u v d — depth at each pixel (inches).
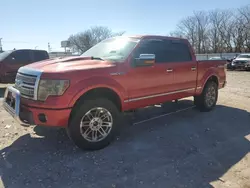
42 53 422.9
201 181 113.0
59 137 163.6
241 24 1979.6
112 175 117.3
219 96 311.4
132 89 158.4
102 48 183.5
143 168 124.0
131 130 179.0
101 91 143.2
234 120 205.8
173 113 224.8
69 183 110.4
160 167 125.3
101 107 142.0
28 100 133.4
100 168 123.6
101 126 144.6
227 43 2119.8
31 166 124.7
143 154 139.6
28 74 136.0
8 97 154.7
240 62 861.2
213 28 2174.0
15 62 386.9
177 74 190.9
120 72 149.6
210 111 233.3
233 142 158.9
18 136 165.2
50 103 126.3
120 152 141.8
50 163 128.0
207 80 224.2
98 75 139.1
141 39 172.4
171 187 108.0
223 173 120.3
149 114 220.5
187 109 239.5
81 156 136.0
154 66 171.3
